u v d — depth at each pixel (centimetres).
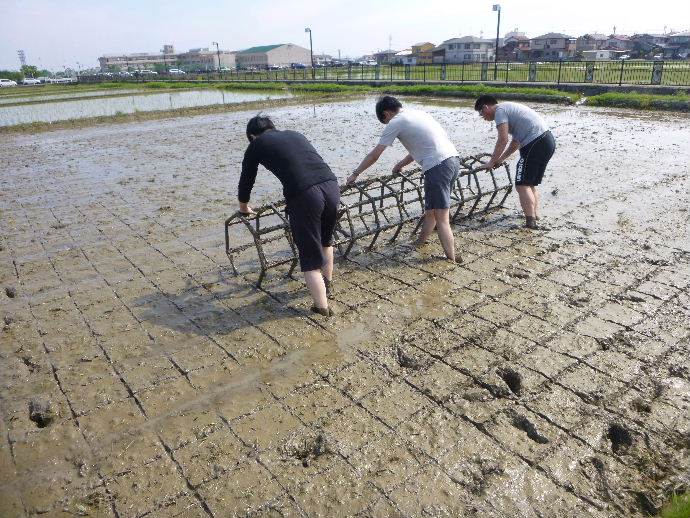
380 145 489
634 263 494
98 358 378
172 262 546
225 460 278
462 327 395
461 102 2131
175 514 247
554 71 2941
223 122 1748
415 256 534
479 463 269
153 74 6184
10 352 391
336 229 539
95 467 279
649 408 302
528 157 568
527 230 594
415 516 240
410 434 290
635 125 1366
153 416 315
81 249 593
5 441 301
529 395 317
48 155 1221
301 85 3331
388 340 382
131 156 1167
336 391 329
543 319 401
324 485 259
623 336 373
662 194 712
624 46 7719
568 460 268
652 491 249
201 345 388
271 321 418
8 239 635
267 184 866
